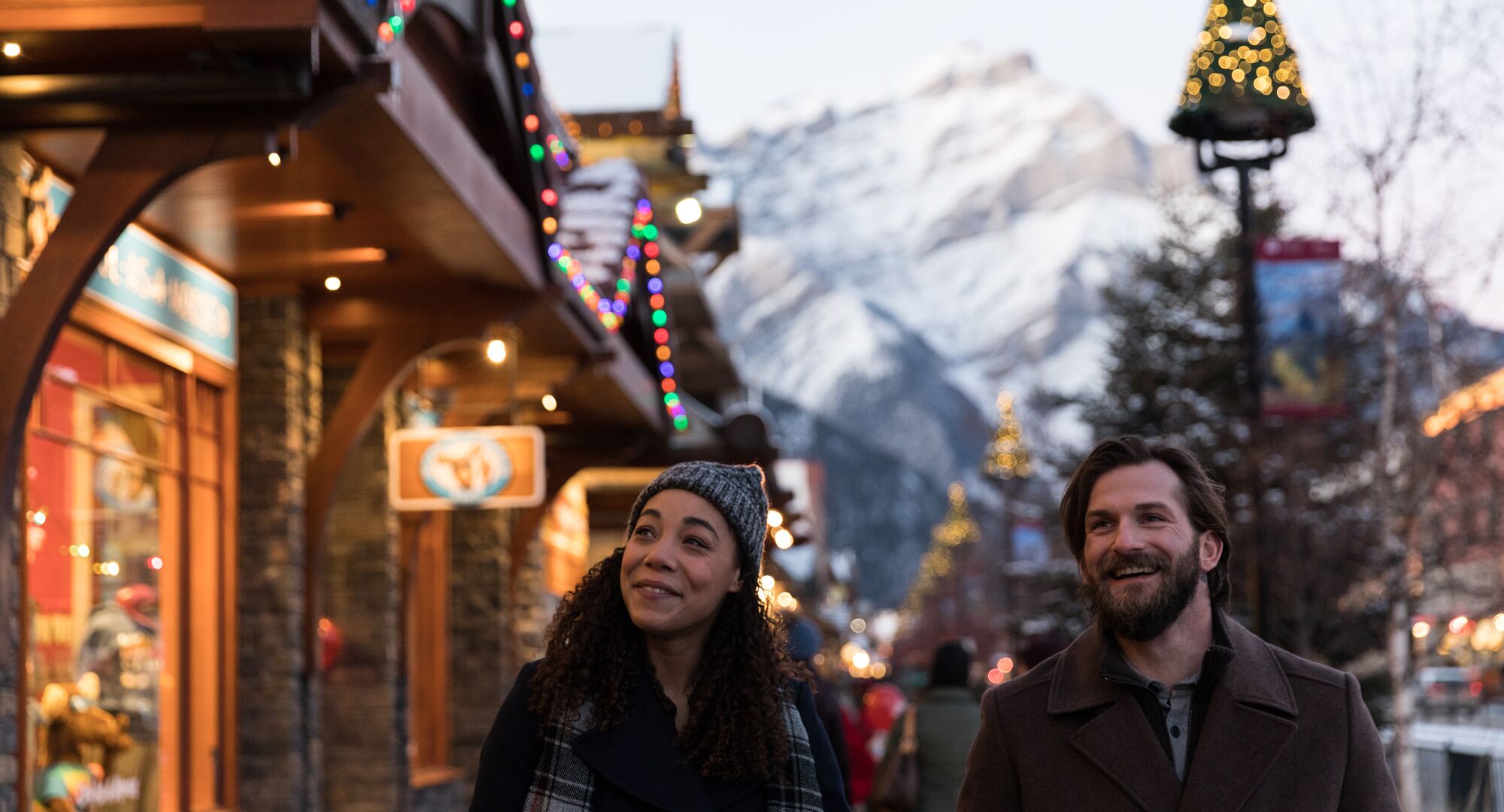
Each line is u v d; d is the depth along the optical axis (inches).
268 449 531.5
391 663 601.0
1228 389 1010.1
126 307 447.5
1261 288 553.6
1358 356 617.6
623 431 816.3
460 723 778.8
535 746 149.7
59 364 417.7
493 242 486.3
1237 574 703.1
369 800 594.6
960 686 349.7
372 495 603.8
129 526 457.4
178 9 309.7
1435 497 608.1
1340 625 688.4
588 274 652.7
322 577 545.0
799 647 358.9
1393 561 589.3
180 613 490.0
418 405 685.9
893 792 340.5
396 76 341.1
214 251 496.4
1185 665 160.1
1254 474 567.5
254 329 535.5
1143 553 157.5
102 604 436.1
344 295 548.4
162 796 470.0
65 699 411.5
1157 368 1040.8
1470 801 637.3
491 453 581.9
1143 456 161.5
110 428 447.2
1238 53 530.9
